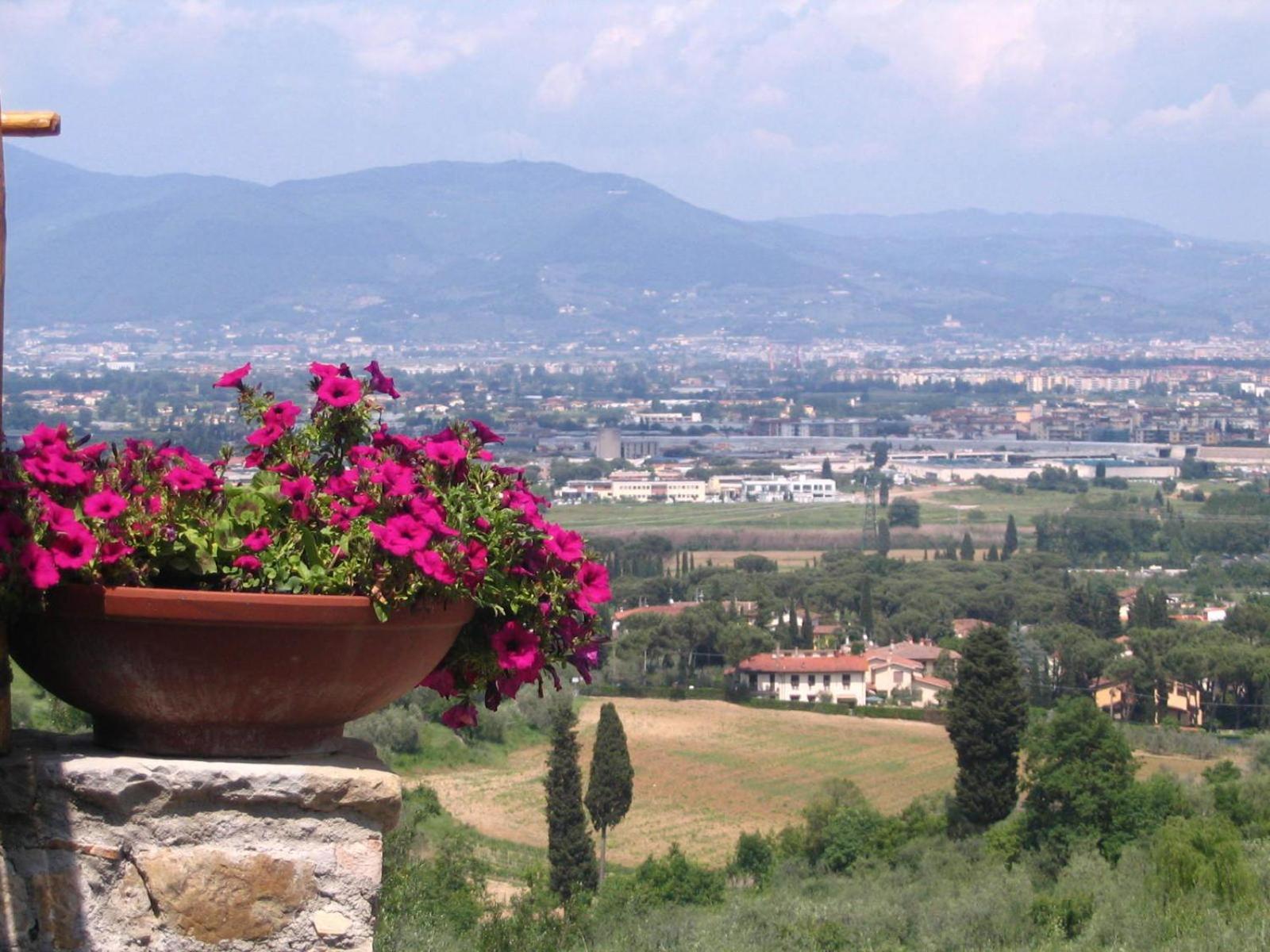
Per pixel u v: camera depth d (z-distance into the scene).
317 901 2.79
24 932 2.71
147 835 2.75
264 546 2.82
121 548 2.72
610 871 35.88
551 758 26.42
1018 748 33.44
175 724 2.85
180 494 2.81
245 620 2.71
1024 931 13.59
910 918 14.64
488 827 34.09
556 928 10.70
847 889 24.31
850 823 33.59
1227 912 11.33
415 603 2.85
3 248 2.91
